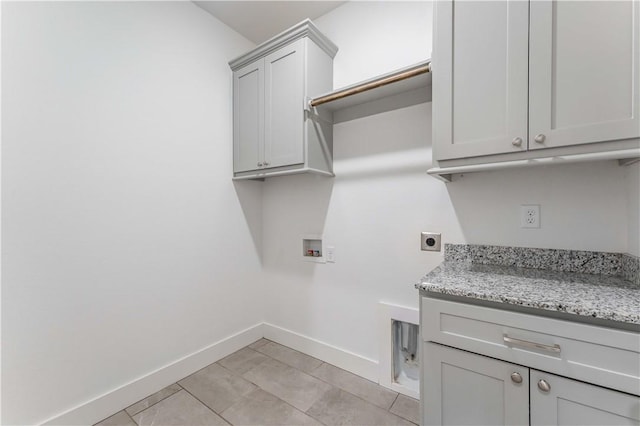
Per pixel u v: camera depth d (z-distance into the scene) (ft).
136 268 5.53
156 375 5.75
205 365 6.66
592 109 3.13
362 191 6.26
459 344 3.31
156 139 5.82
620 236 3.85
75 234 4.74
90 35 4.89
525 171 4.52
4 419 4.09
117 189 5.25
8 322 4.11
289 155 6.14
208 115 6.81
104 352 5.08
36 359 4.35
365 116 6.18
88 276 4.89
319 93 6.22
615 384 2.53
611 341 2.55
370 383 6.00
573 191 4.17
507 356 3.01
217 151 7.02
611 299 2.87
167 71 6.00
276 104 6.35
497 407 3.09
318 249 7.14
